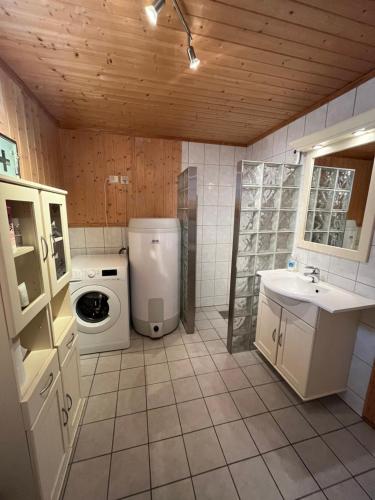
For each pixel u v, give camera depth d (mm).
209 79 1570
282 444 1391
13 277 814
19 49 1276
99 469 1243
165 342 2418
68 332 1350
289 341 1714
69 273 1455
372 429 1500
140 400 1689
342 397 1725
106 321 2197
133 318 2562
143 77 1555
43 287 1072
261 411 1616
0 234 751
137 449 1349
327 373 1601
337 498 1138
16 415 864
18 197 874
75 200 2592
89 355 2193
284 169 2051
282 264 2244
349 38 1200
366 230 1510
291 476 1225
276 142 2406
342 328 1558
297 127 2105
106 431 1454
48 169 2100
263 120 2254
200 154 2865
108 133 2551
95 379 1888
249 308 2248
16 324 822
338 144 1686
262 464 1281
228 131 2555
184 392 1770
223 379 1908
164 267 2365
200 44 1237
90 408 1616
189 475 1222
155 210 2826
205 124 2355
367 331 1542
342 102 1665
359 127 1403
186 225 2449
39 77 1552
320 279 1896
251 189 2057
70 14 1047
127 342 2285
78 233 2670
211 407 1641
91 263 2275
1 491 931
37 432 926
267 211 2109
